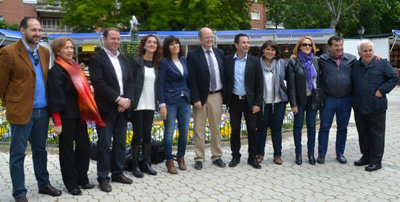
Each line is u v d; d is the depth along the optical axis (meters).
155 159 5.96
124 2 19.50
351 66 5.88
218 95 5.70
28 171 5.58
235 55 5.70
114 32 4.72
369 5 23.00
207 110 5.72
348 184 4.99
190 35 17.30
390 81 5.47
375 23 29.84
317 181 5.12
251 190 4.75
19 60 4.08
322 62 5.96
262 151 6.10
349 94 5.89
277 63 5.87
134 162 5.30
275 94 5.84
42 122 4.38
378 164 5.65
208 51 5.61
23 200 4.22
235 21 21.97
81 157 4.71
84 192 4.66
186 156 6.48
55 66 4.36
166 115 5.40
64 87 4.39
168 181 5.11
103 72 4.69
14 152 4.19
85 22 20.23
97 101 4.74
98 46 17.31
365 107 5.58
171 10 19.38
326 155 6.57
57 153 6.69
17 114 4.09
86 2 19.52
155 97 5.24
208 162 6.08
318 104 5.75
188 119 5.59
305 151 6.88
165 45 5.37
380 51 23.12
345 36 31.11
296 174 5.44
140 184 4.98
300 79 5.75
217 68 5.64
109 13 20.02
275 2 22.45
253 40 17.14
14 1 31.53
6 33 15.99
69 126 4.48
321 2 21.61
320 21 24.25
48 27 33.22
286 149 7.02
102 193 4.62
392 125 9.61
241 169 5.68
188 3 19.53
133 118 5.19
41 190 4.58
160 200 4.39
